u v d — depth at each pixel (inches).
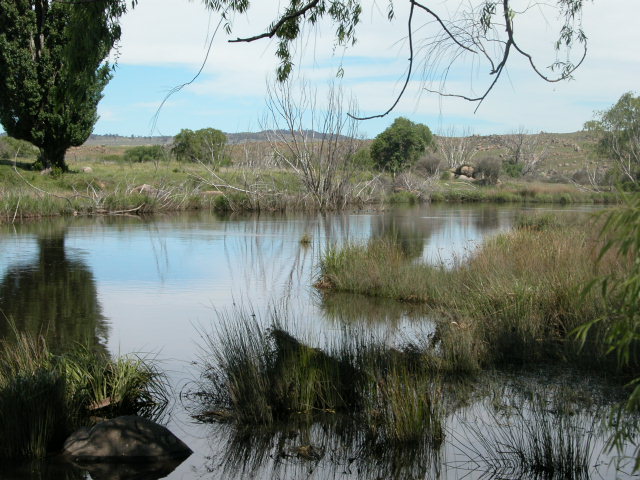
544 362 306.8
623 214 115.2
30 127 1497.3
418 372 283.3
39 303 477.7
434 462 206.2
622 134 1688.0
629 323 122.6
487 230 1011.9
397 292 496.7
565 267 405.1
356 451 217.0
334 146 1546.5
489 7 208.8
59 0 263.9
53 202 1307.8
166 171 1759.4
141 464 209.5
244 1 278.8
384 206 1654.8
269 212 1459.2
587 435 216.2
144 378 273.3
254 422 244.5
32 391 223.6
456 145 3009.4
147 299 494.9
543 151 3299.7
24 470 203.9
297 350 286.4
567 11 250.5
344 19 302.0
